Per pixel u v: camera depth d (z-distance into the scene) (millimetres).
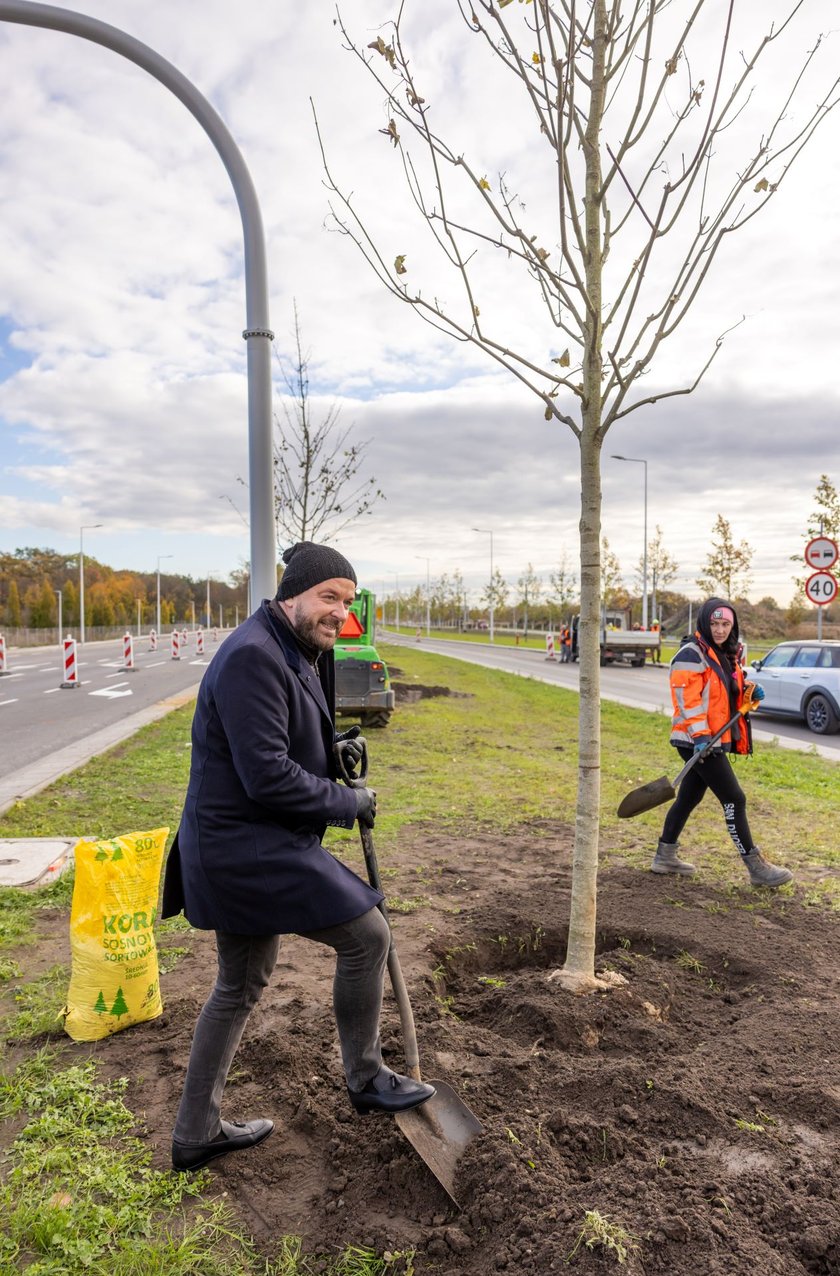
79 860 3244
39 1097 2785
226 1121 2561
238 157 5750
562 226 3131
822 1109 2711
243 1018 2477
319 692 2492
